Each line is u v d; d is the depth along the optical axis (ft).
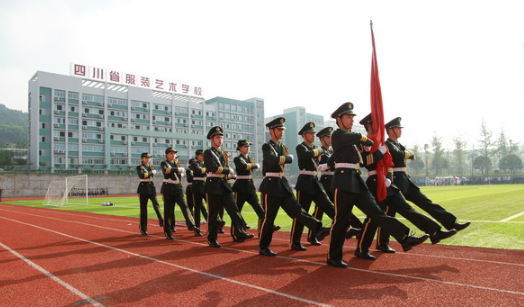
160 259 20.39
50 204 89.45
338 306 11.97
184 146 225.76
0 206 85.51
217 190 24.53
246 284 14.85
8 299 13.78
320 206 23.88
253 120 272.92
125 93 204.85
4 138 458.91
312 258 19.83
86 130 188.96
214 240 24.39
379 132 18.66
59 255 22.21
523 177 198.18
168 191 29.35
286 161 20.75
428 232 17.98
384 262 18.35
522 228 28.14
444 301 12.20
